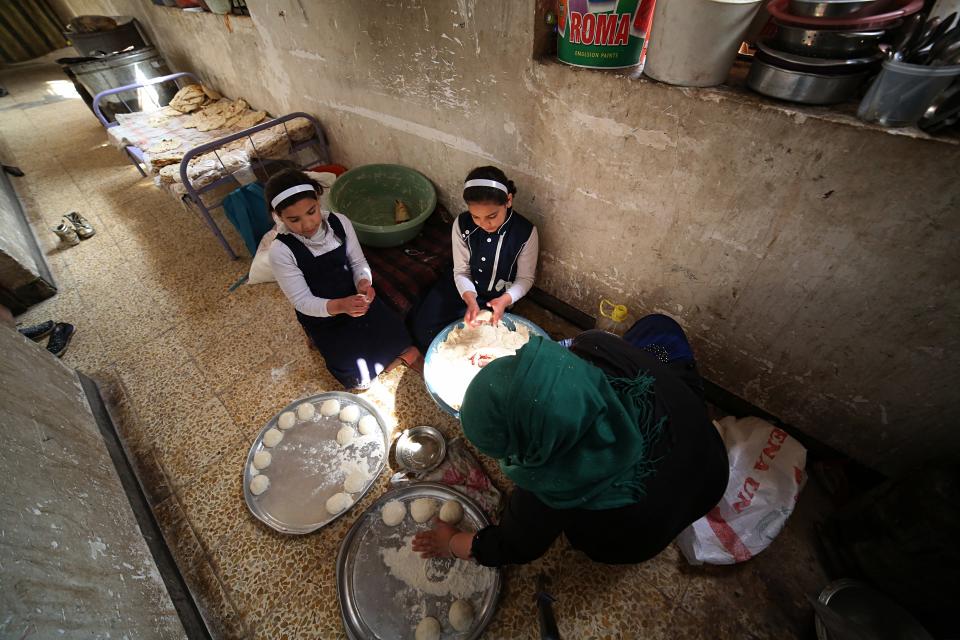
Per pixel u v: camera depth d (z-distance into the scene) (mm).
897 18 876
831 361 1324
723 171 1212
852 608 1176
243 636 1320
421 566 1387
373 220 2471
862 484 1502
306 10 2195
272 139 2705
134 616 1095
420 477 1610
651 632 1269
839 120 960
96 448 1580
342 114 2598
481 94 1713
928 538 1047
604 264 1778
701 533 1336
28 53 7746
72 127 4953
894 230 1011
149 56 4000
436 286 2092
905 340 1139
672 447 838
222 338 2252
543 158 1673
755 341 1474
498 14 1442
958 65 779
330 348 1814
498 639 1275
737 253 1332
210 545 1514
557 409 636
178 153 2863
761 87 1052
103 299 2557
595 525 860
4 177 3709
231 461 1740
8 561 847
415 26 1745
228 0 2828
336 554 1464
